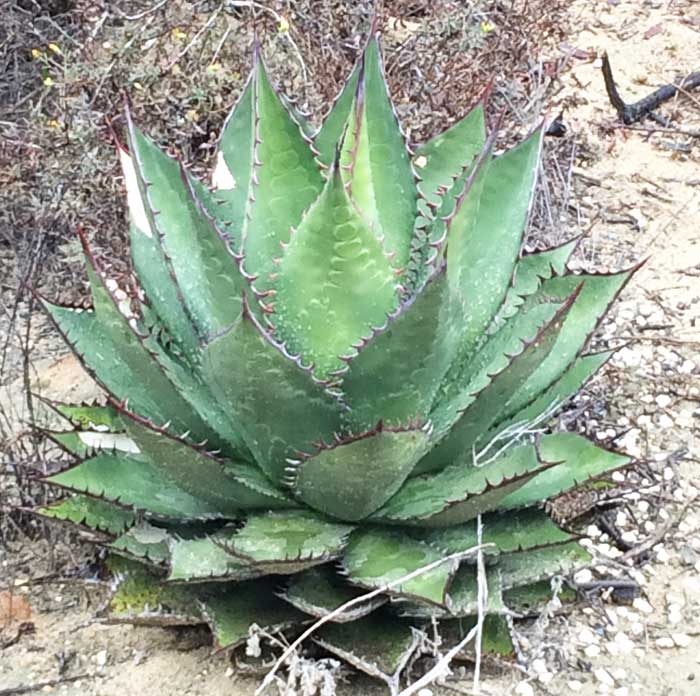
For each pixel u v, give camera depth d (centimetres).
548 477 138
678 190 223
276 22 216
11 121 222
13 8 239
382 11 218
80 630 148
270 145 137
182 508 137
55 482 135
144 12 212
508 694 140
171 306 143
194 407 135
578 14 285
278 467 133
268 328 132
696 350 187
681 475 167
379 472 125
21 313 194
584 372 150
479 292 144
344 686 140
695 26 279
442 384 140
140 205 144
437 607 127
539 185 205
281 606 137
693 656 145
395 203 142
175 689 141
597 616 149
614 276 148
